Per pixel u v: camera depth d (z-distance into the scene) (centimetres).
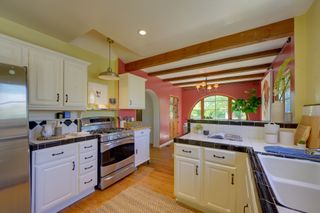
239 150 160
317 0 154
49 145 176
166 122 592
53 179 179
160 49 283
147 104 571
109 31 216
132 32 219
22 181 147
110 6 163
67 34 222
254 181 81
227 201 166
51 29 209
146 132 354
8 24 188
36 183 164
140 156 332
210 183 176
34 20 188
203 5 164
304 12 178
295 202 86
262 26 206
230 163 164
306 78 179
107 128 312
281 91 244
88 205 201
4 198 136
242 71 434
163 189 242
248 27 209
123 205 201
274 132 176
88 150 221
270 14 181
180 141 198
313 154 129
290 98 210
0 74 133
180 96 730
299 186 88
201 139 196
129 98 340
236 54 318
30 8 166
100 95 308
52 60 205
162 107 564
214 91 673
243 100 564
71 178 198
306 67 179
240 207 158
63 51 247
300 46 183
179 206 199
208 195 178
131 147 301
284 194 88
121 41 248
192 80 575
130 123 351
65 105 220
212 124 239
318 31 153
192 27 207
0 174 133
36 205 163
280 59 283
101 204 203
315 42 159
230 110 659
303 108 176
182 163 196
